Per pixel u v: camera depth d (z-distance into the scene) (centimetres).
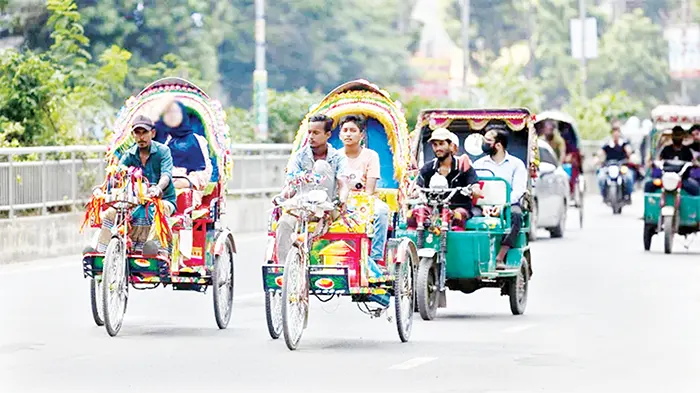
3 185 2400
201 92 1731
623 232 3441
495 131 1941
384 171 1634
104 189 1661
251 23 6344
